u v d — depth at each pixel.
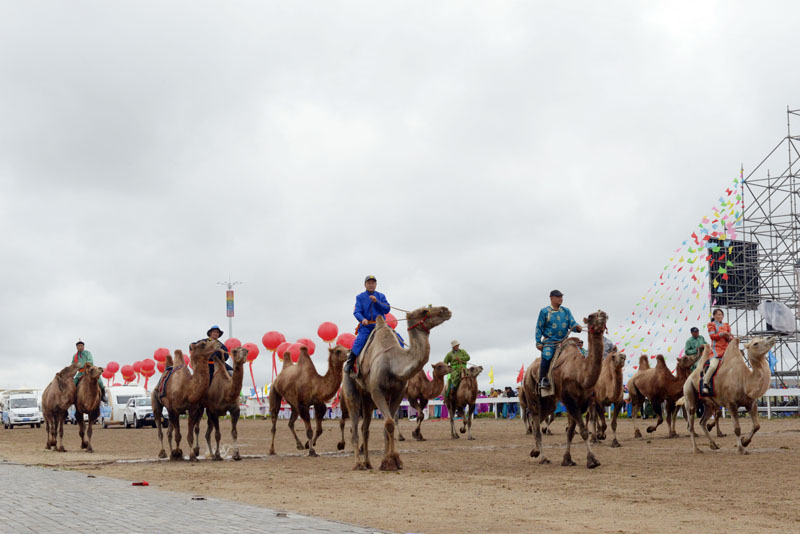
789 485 12.02
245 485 13.11
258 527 8.23
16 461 19.72
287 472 15.30
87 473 15.52
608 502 10.59
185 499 10.77
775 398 37.50
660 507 10.12
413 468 15.55
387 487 12.51
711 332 17.53
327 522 8.60
